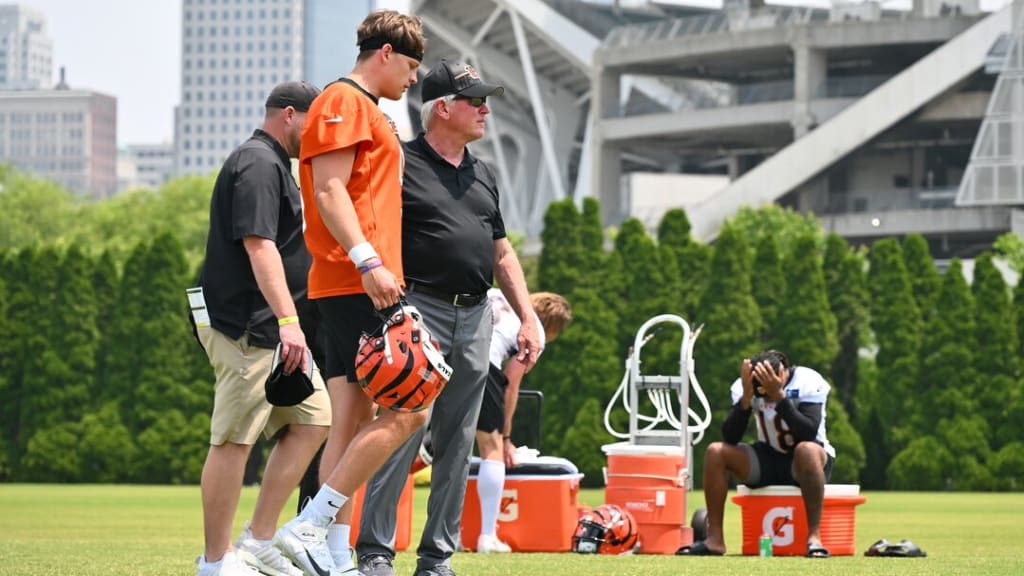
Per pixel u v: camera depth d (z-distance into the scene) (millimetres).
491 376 18469
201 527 26297
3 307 66875
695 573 14383
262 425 11680
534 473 18922
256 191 11477
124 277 66938
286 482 12109
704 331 64188
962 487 62781
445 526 12109
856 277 67125
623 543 18562
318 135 10742
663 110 146500
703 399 20156
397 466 11773
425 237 11844
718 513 18422
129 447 65000
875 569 15305
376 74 11234
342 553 11477
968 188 131250
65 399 66250
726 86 156000
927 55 135250
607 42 150125
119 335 66562
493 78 168750
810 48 136375
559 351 64562
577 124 174250
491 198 12367
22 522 28469
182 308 66750
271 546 11062
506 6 156500
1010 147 129750
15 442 66562
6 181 162625
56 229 155750
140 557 16562
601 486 62719
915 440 63812
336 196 10672
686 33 144625
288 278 12797
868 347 75625
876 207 139875
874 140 138750
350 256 10633
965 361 64188
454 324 11906
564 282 65812
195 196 148250
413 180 11969
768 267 66125
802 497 17859
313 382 12031
